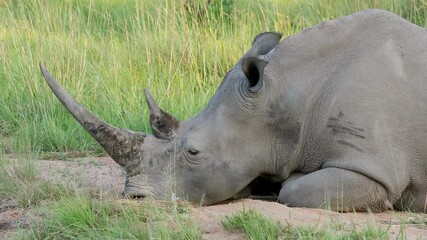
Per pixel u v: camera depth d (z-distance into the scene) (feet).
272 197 43.75
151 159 41.01
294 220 37.09
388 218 39.70
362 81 40.68
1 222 39.75
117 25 85.15
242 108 41.16
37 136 57.47
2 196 43.11
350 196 39.78
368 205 40.09
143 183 40.78
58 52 67.36
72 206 37.96
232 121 41.29
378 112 40.27
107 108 61.57
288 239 34.40
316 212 39.11
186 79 65.72
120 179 47.34
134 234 35.37
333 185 39.91
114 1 95.14
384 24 42.04
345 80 40.91
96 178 47.57
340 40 41.86
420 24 72.79
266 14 81.46
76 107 40.78
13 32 73.15
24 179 44.86
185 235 34.78
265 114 41.32
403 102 40.47
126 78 66.44
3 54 69.26
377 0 76.07
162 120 41.52
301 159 41.81
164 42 71.36
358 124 40.19
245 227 35.35
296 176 42.32
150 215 37.42
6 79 66.28
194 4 77.61
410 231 36.55
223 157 41.11
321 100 41.22
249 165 41.47
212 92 63.41
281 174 42.14
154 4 85.25
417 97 40.60
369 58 41.14
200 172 40.88
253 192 43.88
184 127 41.60
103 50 71.46
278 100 41.34
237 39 72.95
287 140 41.65
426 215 40.50
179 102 62.49
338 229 35.94
